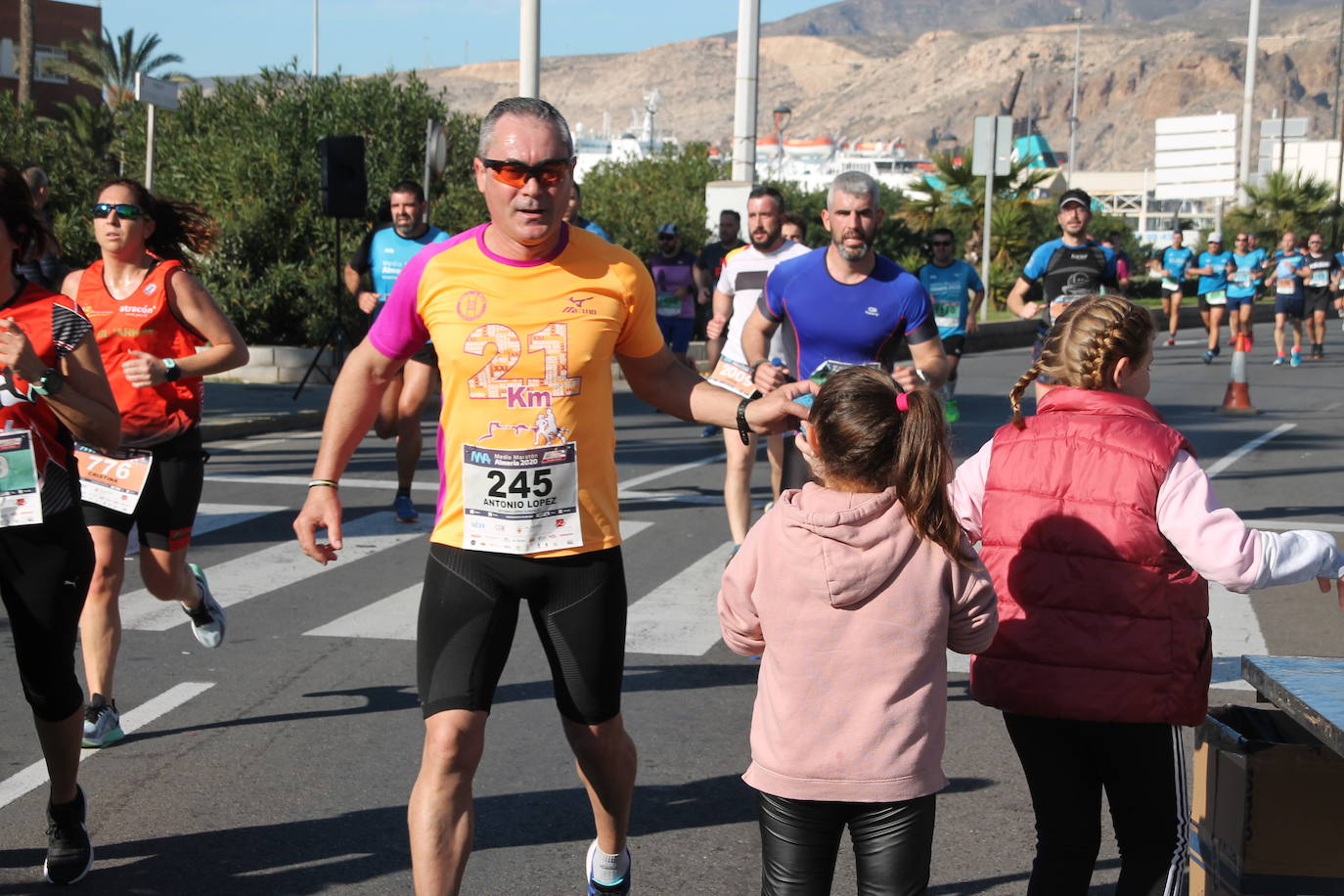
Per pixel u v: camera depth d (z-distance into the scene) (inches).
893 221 1317.7
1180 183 1306.6
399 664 243.9
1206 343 1096.8
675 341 636.1
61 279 326.3
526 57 673.0
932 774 119.2
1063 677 126.2
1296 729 136.0
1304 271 882.8
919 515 117.7
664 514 385.7
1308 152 2353.6
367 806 181.2
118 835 171.5
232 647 253.6
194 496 204.1
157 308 197.8
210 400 615.5
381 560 326.0
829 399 120.6
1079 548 126.2
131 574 308.5
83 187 823.7
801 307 227.0
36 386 145.4
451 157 788.0
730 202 737.0
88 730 200.7
